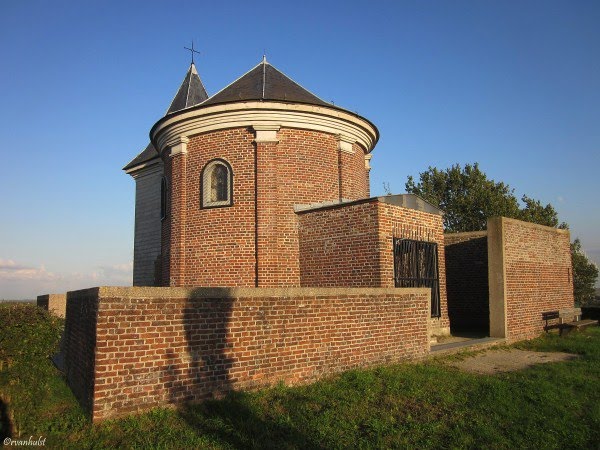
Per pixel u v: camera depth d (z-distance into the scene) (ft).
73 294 28.35
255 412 21.95
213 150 49.88
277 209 47.80
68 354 28.91
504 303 47.32
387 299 33.35
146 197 74.28
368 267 41.57
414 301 35.76
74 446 18.39
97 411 20.04
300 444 18.98
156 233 71.10
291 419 21.48
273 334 26.00
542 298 54.13
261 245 46.85
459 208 111.24
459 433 20.68
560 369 32.89
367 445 18.99
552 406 24.38
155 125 53.42
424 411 23.50
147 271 71.87
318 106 49.67
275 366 25.91
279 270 46.70
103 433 19.26
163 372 21.88
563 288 58.95
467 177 114.93
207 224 49.14
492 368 34.45
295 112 49.21
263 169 47.88
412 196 45.14
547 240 56.85
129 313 21.18
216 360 23.61
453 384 28.27
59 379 28.96
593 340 47.75
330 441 19.31
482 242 57.62
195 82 76.38
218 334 23.82
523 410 23.73
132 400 20.93
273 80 56.29
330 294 29.25
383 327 32.76
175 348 22.34
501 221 48.67
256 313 25.39
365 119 53.52
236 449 18.35
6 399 20.65
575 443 20.07
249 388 24.71
